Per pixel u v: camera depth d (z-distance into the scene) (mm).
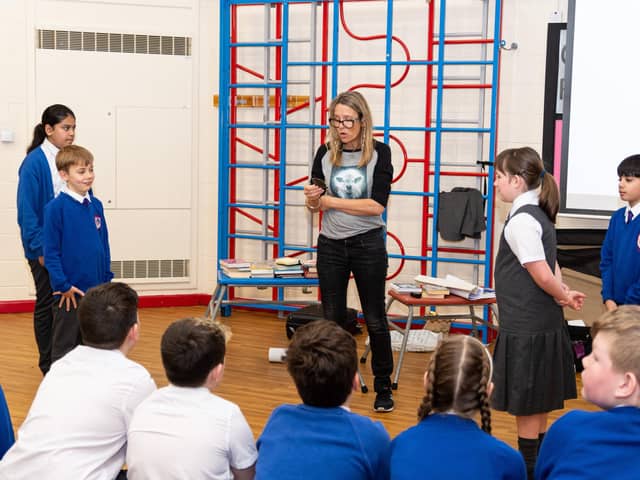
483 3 4715
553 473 1534
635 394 1508
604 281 3396
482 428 1694
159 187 5461
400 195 5137
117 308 2055
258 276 4066
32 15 5133
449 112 4992
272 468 1666
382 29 5074
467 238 5039
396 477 1606
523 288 2547
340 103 3314
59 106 3742
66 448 1864
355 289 5281
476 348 1696
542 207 2557
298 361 1741
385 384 3568
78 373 1974
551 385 2564
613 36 4410
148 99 5371
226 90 5219
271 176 5492
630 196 3248
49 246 3312
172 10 5344
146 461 1780
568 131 4547
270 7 5172
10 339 4617
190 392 1860
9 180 5215
